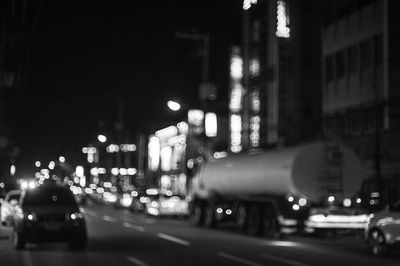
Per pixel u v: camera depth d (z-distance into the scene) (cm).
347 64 3462
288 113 4150
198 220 3117
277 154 2362
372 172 3073
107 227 2942
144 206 4541
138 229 2819
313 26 4284
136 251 1845
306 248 2045
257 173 2456
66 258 1642
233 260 1639
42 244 2034
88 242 2130
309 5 4300
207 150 4500
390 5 3139
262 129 4391
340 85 3512
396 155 3027
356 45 3394
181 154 6116
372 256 1823
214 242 2203
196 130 5484
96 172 8600
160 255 1742
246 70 4497
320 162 2227
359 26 3378
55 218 1791
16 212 1862
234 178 2698
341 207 2206
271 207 2384
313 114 4181
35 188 1927
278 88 4194
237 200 2725
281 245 2147
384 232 1802
